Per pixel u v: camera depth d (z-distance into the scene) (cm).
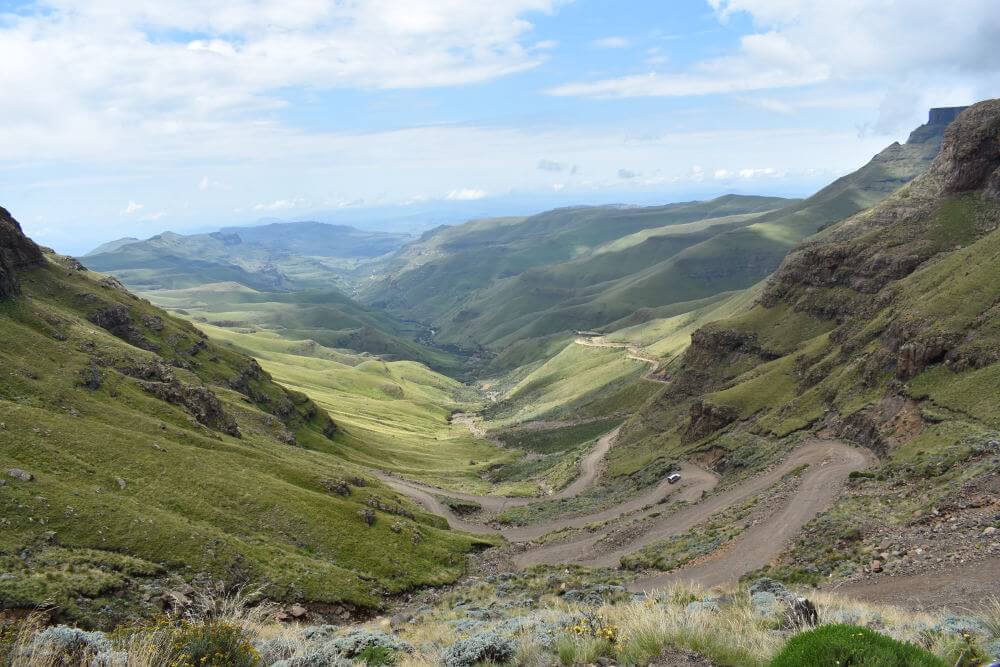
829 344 12494
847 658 953
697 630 1459
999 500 3572
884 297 11706
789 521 5488
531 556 8650
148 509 6075
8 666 1166
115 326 14750
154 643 1291
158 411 9381
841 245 15800
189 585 5081
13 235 14100
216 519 6662
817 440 8938
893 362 8969
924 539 3484
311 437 17338
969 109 15138
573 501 13038
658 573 5322
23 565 4481
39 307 11044
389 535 8119
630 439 17288
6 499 5197
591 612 1994
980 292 8412
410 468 19100
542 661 1428
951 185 14750
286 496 7775
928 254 13350
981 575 2719
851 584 3225
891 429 7525
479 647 1532
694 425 13550
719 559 5141
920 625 1661
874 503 4697
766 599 2003
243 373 17688
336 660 1457
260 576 5741
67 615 4019
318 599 5794
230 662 1316
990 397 6431
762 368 14438
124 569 4928
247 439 11444
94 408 8306
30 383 8050
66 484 5888
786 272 17362
